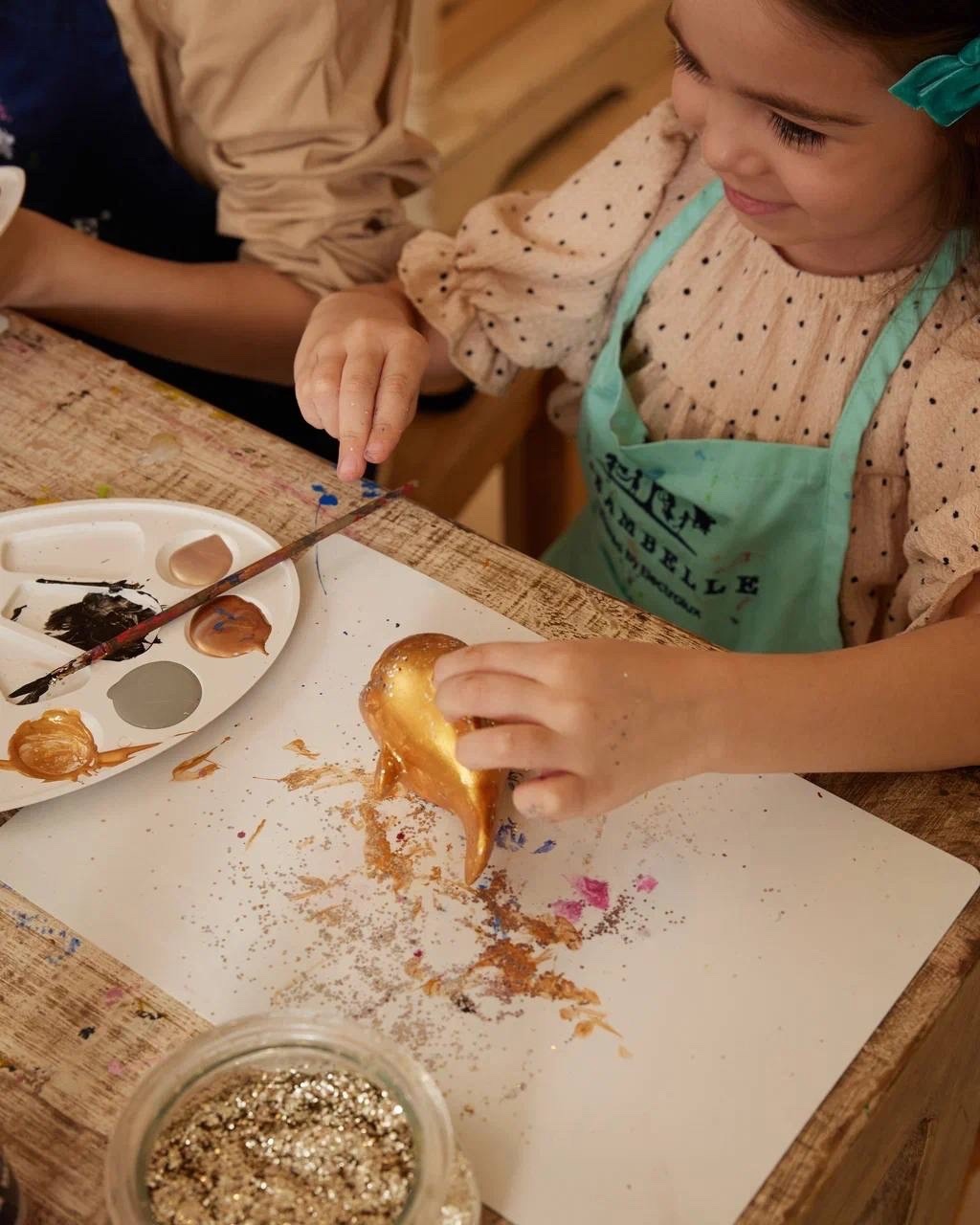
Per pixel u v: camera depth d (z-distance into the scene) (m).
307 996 0.54
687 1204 0.48
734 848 0.60
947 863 0.60
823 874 0.59
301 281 1.10
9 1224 0.45
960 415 0.80
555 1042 0.53
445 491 1.22
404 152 1.11
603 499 1.02
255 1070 0.49
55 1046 0.53
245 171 1.06
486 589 0.71
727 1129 0.50
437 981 0.55
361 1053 0.49
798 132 0.69
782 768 0.61
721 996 0.55
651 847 0.60
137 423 0.81
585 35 2.40
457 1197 0.46
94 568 0.72
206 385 1.19
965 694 0.63
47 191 1.09
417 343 0.83
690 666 0.59
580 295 0.98
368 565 0.73
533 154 2.17
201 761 0.63
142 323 1.03
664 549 0.99
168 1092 0.48
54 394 0.82
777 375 0.89
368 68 1.06
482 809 0.57
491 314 0.98
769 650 0.97
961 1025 0.59
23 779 0.62
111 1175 0.46
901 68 0.63
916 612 0.76
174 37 1.04
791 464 0.88
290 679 0.67
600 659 0.57
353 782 0.62
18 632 0.69
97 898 0.58
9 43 1.01
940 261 0.81
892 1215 0.69
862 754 0.61
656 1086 0.52
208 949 0.56
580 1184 0.49
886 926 0.57
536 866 0.59
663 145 0.94
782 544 0.93
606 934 0.57
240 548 0.73
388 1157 0.47
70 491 0.77
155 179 1.12
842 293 0.84
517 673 0.56
